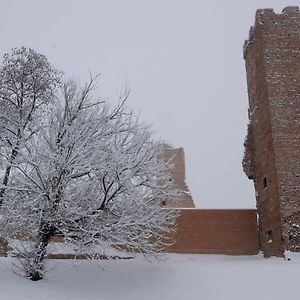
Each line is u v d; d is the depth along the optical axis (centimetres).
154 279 1386
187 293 1315
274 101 2367
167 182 1479
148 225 1347
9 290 1138
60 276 1337
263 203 2481
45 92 1894
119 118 1432
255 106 2658
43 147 1303
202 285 1365
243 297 1307
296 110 2333
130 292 1285
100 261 1504
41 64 1947
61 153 1301
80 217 1259
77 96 1418
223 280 1402
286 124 2308
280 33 2520
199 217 2703
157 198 1420
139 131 1425
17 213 1274
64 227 1264
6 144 1367
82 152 1277
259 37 2564
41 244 1260
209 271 1467
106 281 1345
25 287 1174
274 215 2236
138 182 1357
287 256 2038
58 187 1252
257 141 2602
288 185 2184
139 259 1641
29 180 1288
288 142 2269
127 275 1405
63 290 1208
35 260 1245
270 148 2312
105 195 1305
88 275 1373
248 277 1427
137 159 1330
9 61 1911
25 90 1878
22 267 1349
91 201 1320
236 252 2616
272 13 2577
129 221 1282
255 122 2652
